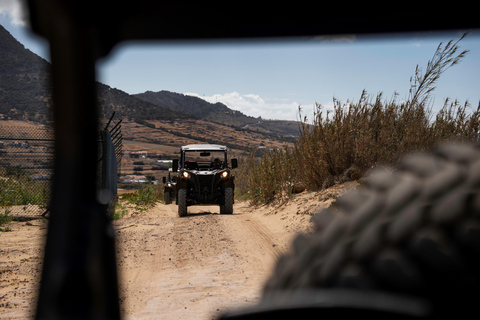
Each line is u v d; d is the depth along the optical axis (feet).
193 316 10.05
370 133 23.62
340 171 26.08
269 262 16.03
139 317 10.11
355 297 1.84
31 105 380.58
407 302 1.81
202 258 17.51
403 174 2.44
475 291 1.86
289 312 1.93
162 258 17.69
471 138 17.58
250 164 44.75
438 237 1.96
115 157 36.94
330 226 2.55
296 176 31.89
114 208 33.14
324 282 2.24
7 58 500.33
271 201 33.14
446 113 19.84
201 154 38.91
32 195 34.55
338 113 26.84
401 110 22.59
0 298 11.94
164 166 387.14
